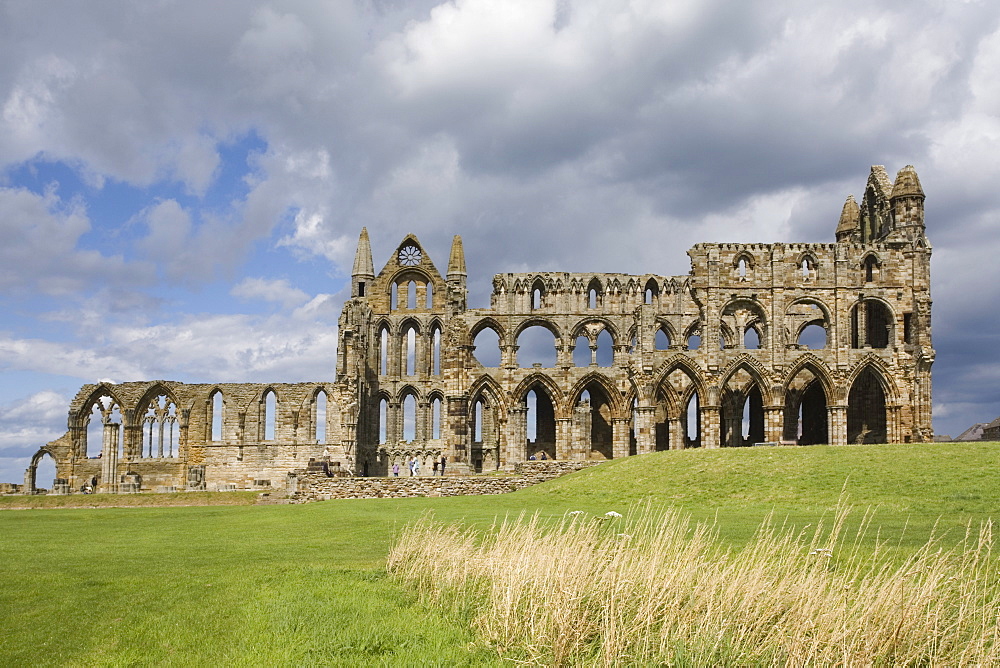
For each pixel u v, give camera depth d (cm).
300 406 11875
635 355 9719
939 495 4762
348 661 2112
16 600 2762
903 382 9569
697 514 4731
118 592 2866
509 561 2555
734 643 2119
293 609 2555
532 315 10556
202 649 2239
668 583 2267
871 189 10681
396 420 12412
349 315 10981
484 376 10425
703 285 9688
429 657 2133
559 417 10406
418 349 12606
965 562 2378
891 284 9725
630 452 10775
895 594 2127
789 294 9669
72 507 7688
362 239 12925
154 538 4497
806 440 10825
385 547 3909
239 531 4747
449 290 12262
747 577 2347
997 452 5775
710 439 9531
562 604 2233
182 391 11919
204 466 11825
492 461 11738
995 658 1945
